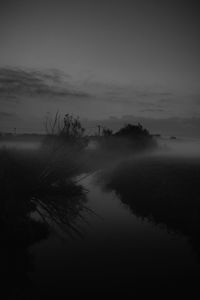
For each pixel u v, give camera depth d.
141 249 7.34
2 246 7.52
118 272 6.09
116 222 9.90
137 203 12.21
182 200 10.91
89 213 11.23
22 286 5.54
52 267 6.38
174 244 7.63
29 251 7.32
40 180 14.93
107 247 7.51
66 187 15.45
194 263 6.45
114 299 5.06
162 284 5.54
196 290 5.29
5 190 10.80
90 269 6.24
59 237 8.41
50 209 11.95
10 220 8.51
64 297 5.16
